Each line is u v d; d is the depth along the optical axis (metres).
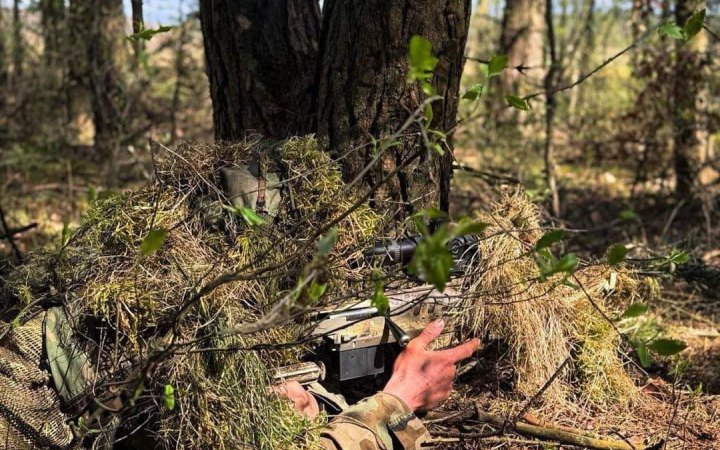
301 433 2.33
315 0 3.49
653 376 3.35
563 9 12.18
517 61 10.08
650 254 4.08
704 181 8.32
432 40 2.79
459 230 1.62
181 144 2.77
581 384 3.07
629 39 11.41
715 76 7.54
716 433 2.88
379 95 2.82
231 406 2.23
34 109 9.25
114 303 2.32
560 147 9.52
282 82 3.33
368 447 2.38
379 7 2.76
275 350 2.47
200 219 2.55
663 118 7.47
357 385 2.93
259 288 2.45
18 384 2.30
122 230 2.47
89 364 2.32
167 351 2.02
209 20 3.44
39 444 2.27
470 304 2.89
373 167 2.84
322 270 1.82
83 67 8.97
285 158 2.63
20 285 2.53
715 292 4.59
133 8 4.01
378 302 1.97
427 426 2.83
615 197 8.29
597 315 3.12
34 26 10.34
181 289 2.35
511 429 2.80
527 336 2.95
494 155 8.30
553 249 4.16
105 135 8.53
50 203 7.05
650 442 2.80
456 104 2.96
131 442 2.38
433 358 2.61
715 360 3.72
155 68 8.65
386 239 2.68
